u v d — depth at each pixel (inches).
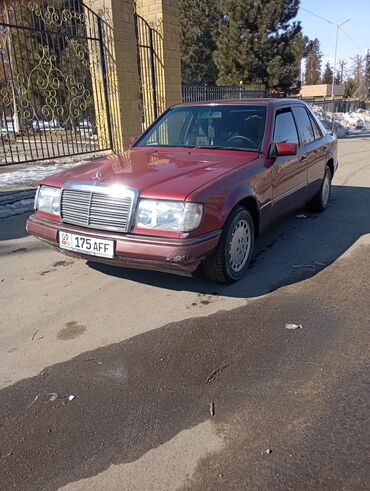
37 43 468.8
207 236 138.6
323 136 256.7
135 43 421.7
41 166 388.5
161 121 212.7
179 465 83.8
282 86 1094.4
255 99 209.6
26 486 79.7
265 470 82.2
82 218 147.6
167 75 458.0
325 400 100.7
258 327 132.6
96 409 99.0
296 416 95.9
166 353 119.8
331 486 78.5
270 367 113.2
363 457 84.6
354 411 97.0
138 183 142.3
